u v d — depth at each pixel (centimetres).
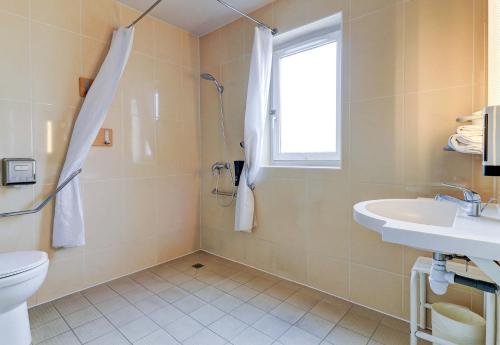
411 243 79
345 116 180
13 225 170
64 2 187
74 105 193
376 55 166
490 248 67
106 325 159
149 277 222
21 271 129
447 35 143
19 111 170
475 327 119
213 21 245
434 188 149
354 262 180
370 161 171
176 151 259
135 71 227
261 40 208
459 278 92
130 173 226
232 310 175
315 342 145
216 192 264
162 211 250
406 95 156
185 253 270
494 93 117
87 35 198
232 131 249
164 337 149
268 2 216
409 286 159
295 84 224
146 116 235
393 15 159
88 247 204
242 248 246
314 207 197
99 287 205
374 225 95
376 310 172
